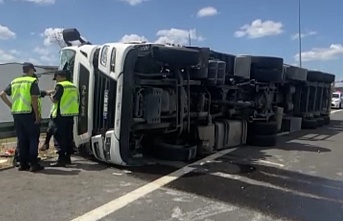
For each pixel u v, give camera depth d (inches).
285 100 564.1
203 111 347.3
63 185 227.0
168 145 313.6
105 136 274.1
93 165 281.4
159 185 234.1
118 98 266.8
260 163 312.3
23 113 253.3
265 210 194.4
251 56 428.5
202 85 346.0
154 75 288.2
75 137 297.4
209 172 273.4
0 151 325.7
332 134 540.7
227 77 392.8
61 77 281.3
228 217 182.5
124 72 265.7
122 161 272.4
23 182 230.8
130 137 286.8
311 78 604.4
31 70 266.2
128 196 209.6
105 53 276.5
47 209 185.3
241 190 229.6
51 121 282.7
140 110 286.0
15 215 176.4
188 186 234.4
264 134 405.7
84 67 289.6
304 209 198.1
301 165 310.0
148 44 281.1
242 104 385.1
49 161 289.6
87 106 287.1
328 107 719.1
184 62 295.1
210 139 348.2
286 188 237.6
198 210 190.9
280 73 437.4
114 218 176.2
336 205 206.2
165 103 300.2
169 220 176.2
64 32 331.6
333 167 305.6
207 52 325.4
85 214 179.9
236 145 395.9
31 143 257.0
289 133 540.4
